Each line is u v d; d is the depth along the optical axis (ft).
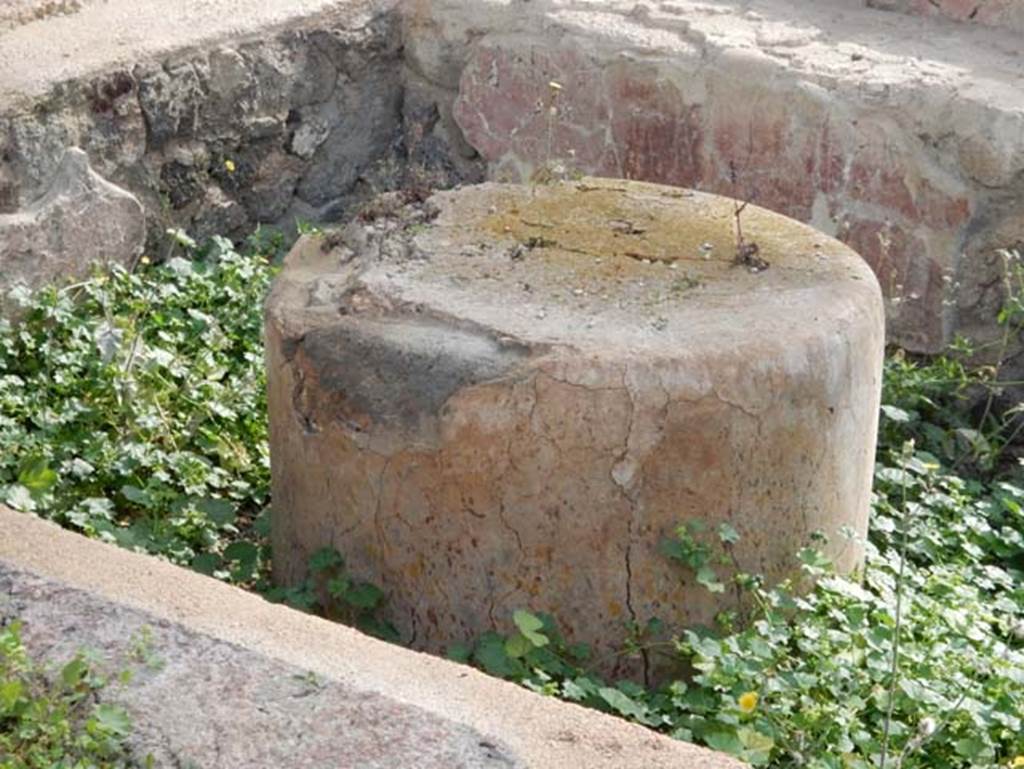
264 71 22.39
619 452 14.57
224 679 10.94
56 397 18.72
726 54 21.09
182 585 12.35
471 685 11.44
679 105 21.50
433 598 15.10
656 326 15.08
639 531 14.75
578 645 14.93
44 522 13.12
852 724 13.73
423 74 23.76
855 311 15.52
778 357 14.78
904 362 19.99
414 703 10.96
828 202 20.57
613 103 22.04
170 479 17.83
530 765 10.59
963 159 19.49
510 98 22.97
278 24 22.50
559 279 15.90
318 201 23.57
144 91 21.18
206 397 18.98
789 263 16.31
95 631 11.32
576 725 11.04
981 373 19.60
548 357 14.55
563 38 22.30
